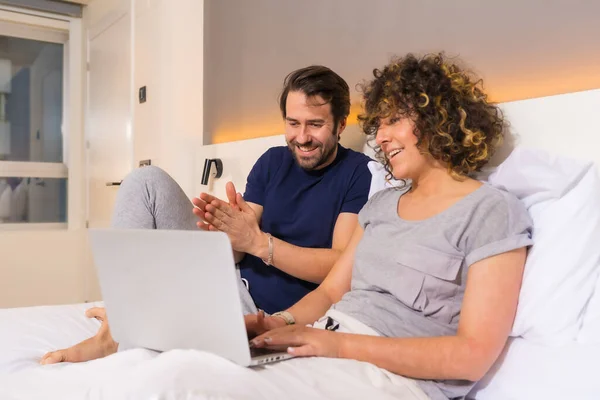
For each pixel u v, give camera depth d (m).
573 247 1.10
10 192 3.97
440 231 1.17
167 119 3.01
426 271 1.17
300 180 1.77
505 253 1.10
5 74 3.97
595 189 1.13
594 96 1.20
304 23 2.23
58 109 4.20
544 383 1.07
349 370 1.01
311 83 1.65
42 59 4.12
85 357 1.30
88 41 4.13
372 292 1.26
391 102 1.26
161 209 1.55
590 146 1.21
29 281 3.87
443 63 1.32
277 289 1.69
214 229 1.55
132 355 1.00
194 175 2.79
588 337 1.08
